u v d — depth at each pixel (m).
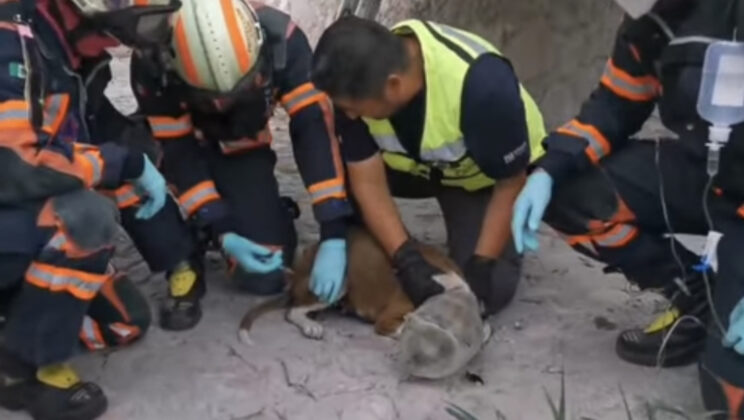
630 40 2.63
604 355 2.87
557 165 2.70
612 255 2.80
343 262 2.98
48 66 2.50
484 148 2.81
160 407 2.70
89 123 2.82
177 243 3.00
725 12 2.37
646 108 2.72
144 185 2.69
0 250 2.44
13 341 2.56
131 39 2.60
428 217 3.70
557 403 2.67
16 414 2.69
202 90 2.81
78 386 2.66
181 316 3.03
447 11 4.50
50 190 2.45
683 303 2.80
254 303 3.17
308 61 2.98
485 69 2.78
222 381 2.79
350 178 2.98
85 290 2.52
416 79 2.79
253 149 3.20
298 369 2.83
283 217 3.23
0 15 2.44
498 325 3.03
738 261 2.50
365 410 2.66
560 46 4.25
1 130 2.40
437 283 2.85
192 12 2.74
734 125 2.41
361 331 3.00
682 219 2.72
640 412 2.62
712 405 2.49
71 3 2.52
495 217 2.95
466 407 2.66
